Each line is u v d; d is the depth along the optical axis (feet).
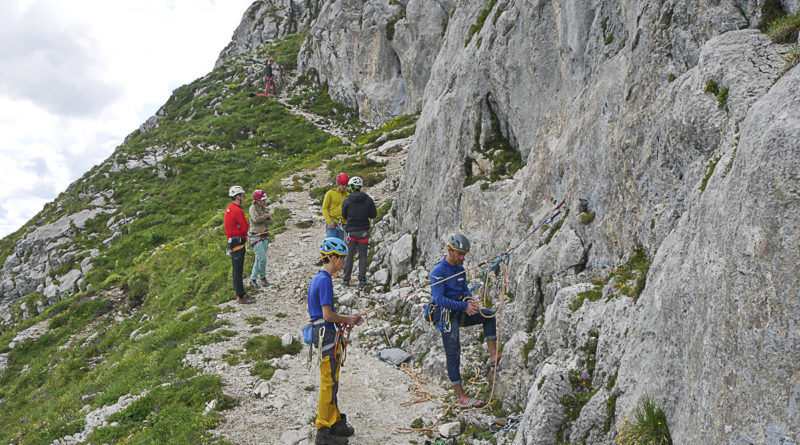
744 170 9.11
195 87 126.82
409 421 18.71
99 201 86.28
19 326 53.52
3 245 87.81
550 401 13.74
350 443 17.22
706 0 14.21
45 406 30.55
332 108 104.83
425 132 38.17
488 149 30.76
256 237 34.86
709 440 8.71
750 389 8.08
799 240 7.78
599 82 19.65
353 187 33.58
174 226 72.49
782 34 11.93
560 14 23.84
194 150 93.35
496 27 29.84
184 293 41.04
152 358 27.37
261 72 122.31
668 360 10.82
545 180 22.82
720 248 9.39
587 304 15.72
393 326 27.58
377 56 93.09
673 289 11.10
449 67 39.01
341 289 33.37
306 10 161.07
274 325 29.25
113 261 66.69
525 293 19.84
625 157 16.75
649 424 10.52
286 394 20.77
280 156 89.92
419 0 80.59
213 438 17.63
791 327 7.68
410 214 37.35
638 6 17.19
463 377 20.61
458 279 18.35
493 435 16.26
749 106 11.14
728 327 8.69
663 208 14.80
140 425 20.03
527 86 27.37
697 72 13.33
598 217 18.02
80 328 49.49
